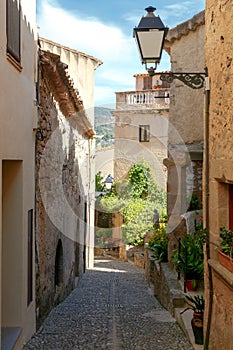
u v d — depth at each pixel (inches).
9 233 221.1
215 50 180.1
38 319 261.9
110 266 637.3
